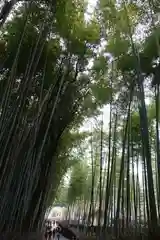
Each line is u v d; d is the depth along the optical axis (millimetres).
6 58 7203
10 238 6977
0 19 5586
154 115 10211
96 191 18547
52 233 14344
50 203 13664
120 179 8734
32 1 6965
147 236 6805
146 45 8289
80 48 8633
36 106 7863
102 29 8781
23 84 6855
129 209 8758
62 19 8094
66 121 9117
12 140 6766
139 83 7457
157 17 7488
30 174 7750
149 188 6570
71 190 20266
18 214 7395
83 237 12328
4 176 6703
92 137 12945
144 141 7043
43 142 7879
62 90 8703
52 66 8227
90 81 9539
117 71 9445
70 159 14586
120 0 8406
